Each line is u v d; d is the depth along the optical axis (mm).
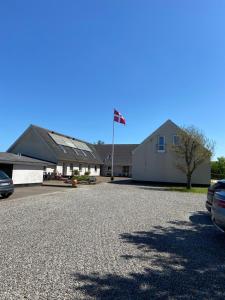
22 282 4930
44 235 8016
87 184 31109
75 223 9688
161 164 35250
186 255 6652
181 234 8672
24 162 26438
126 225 9602
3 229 8641
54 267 5648
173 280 5195
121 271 5543
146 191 23656
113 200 16328
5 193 16703
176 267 5859
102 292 4641
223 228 7652
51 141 41250
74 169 44781
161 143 35500
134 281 5102
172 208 13914
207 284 5062
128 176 57250
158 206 14398
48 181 34344
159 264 6000
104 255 6453
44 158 39125
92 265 5812
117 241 7617
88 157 50406
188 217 11586
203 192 25047
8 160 24344
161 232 8828
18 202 14891
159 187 29375
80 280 5078
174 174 34625
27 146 39875
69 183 31172
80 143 53094
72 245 7137
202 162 30469
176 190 26078
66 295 4500
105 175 58281
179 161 34469
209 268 5855
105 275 5332
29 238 7680
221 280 5254
